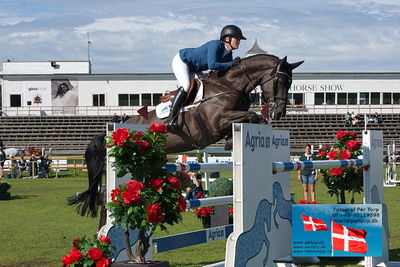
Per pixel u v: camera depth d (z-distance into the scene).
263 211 5.50
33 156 26.92
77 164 29.19
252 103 7.47
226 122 6.83
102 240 5.20
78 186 21.05
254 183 5.32
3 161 26.52
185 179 5.32
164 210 4.95
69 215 12.49
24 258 7.57
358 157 7.95
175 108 7.02
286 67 7.12
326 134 40.94
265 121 6.88
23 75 46.97
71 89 46.91
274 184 6.86
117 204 4.85
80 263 4.96
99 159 7.06
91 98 46.88
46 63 49.56
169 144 7.27
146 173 4.91
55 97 46.97
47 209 13.66
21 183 22.75
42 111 46.91
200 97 7.00
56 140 41.03
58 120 43.84
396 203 14.21
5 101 47.16
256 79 7.09
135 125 5.65
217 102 6.90
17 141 40.72
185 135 7.12
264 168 5.54
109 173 5.55
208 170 6.21
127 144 4.86
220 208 9.45
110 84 46.81
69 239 9.20
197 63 7.12
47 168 26.58
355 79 45.66
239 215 5.14
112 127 5.52
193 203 5.86
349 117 41.94
